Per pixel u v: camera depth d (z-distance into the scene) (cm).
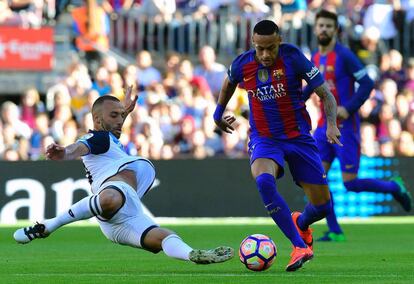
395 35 8125
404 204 4862
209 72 7762
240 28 8000
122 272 3017
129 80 7531
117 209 2788
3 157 6988
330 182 6531
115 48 8194
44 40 7812
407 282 2667
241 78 3172
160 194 6338
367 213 6556
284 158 3166
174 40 8125
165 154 6894
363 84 4475
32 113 7550
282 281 2684
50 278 2825
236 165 6319
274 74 3108
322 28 4519
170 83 7781
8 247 4266
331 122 3111
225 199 6319
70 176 6266
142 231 2783
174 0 8369
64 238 4888
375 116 7288
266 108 3144
